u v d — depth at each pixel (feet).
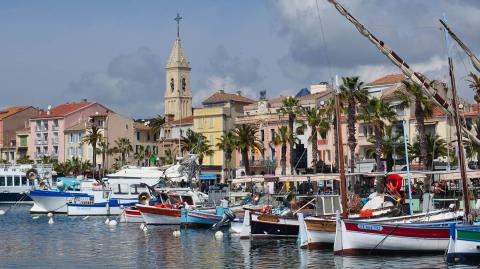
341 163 161.89
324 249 161.89
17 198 407.64
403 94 304.50
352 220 146.30
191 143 474.08
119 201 303.27
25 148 624.18
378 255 145.59
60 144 599.98
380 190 199.21
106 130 563.89
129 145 553.64
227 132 444.14
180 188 274.98
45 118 609.83
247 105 486.79
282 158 378.12
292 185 335.26
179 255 162.50
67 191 323.16
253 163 433.89
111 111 620.90
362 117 306.35
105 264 149.59
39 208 324.80
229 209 229.86
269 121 437.99
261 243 181.68
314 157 347.36
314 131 346.74
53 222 271.49
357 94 298.97
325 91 444.14
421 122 274.57
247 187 359.46
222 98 507.30
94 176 507.71
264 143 440.04
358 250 146.10
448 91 179.22
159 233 216.95
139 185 302.86
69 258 160.15
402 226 144.46
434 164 319.68
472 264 132.26
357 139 378.94
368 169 292.61
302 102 428.56
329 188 305.12
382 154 329.31
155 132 587.27
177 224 240.94
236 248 172.96
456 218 155.74
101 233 221.66
